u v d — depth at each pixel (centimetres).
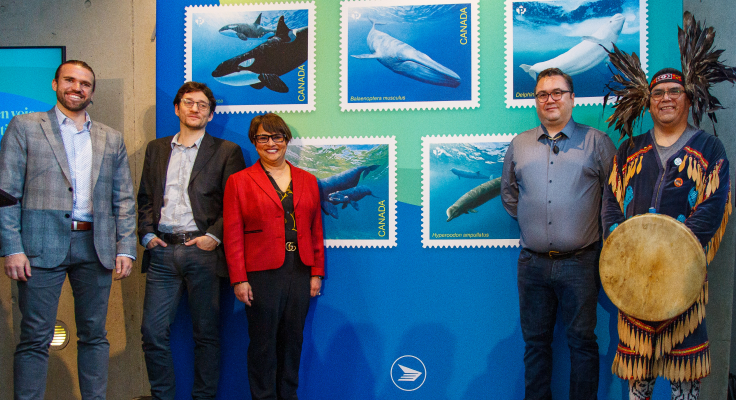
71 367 292
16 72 289
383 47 280
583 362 235
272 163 253
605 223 226
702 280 199
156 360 255
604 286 219
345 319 280
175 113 277
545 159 240
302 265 249
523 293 247
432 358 276
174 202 254
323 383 280
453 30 277
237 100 284
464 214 276
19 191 224
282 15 284
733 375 265
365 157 280
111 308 291
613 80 246
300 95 282
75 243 230
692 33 220
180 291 259
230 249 243
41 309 225
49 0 296
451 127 277
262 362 241
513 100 273
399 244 279
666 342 211
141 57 294
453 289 275
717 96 277
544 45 273
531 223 240
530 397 249
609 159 237
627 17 268
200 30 286
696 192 209
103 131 243
